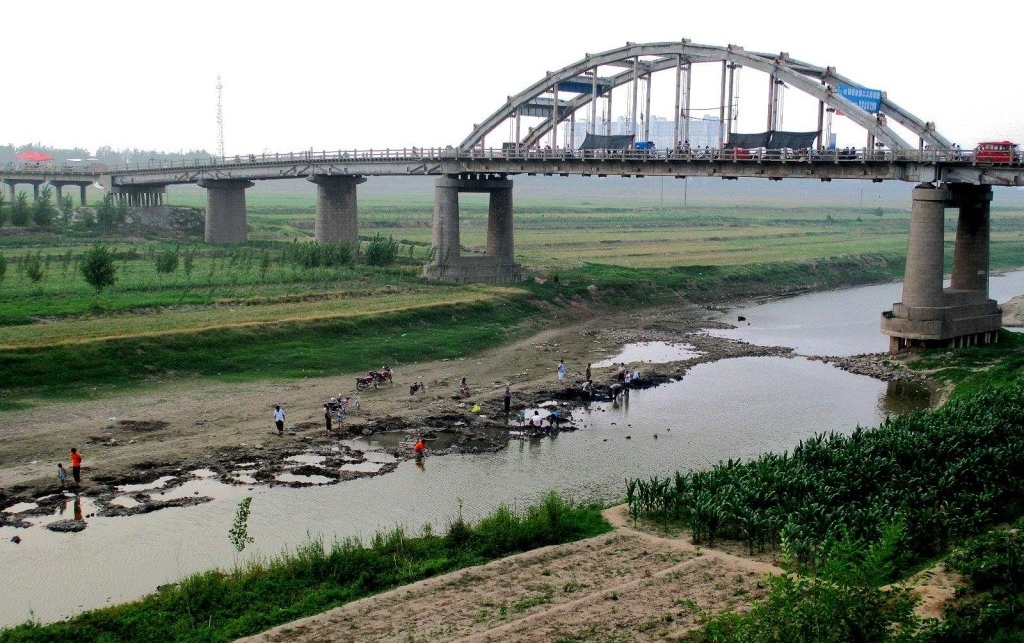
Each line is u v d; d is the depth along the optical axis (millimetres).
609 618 27703
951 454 39812
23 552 35250
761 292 114312
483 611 28844
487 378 63875
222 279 90125
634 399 59906
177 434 48906
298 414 53125
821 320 94188
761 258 133625
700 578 30750
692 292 107812
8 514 38562
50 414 50969
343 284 91312
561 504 38625
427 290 90188
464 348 72812
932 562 31844
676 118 87500
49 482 41750
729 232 184875
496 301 87000
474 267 99062
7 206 131375
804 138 76625
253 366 62594
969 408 46156
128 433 48719
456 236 99312
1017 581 27469
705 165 82188
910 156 69688
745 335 84500
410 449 48312
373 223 175500
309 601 29703
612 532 35906
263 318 70625
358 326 72688
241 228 129625
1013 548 28953
